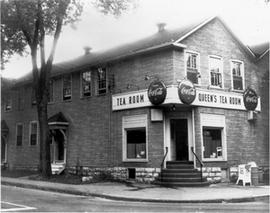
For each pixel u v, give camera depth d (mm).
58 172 25297
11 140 30766
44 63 22359
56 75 26438
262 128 24062
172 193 15906
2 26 20812
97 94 23781
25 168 28891
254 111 23453
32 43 22234
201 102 20422
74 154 25000
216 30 22531
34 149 28375
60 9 20375
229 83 22703
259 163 23422
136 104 20922
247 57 24328
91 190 16734
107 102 22953
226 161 21391
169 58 19969
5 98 30875
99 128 23328
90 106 24219
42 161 22047
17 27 21250
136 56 21609
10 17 20406
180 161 19875
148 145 20266
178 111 20391
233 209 12391
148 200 14258
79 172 24312
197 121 20250
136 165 20828
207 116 20844
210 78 21672
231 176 21203
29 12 20234
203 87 21156
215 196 14992
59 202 13742
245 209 12391
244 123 22953
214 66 22125
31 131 29000
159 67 20391
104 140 22891
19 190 17938
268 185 19281
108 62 22922
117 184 19500
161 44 19781
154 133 20109
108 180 21266
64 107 26312
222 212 11648
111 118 22562
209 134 21062
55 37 22125
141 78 21234
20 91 30531
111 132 22469
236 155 22062
